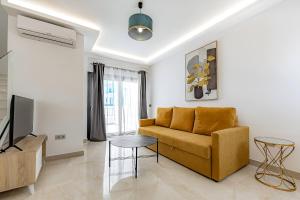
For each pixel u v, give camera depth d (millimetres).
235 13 2455
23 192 1722
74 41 2707
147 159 2727
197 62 3457
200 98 3361
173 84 4238
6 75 2439
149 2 2248
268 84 2289
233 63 2760
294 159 2014
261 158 2342
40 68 2590
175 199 1592
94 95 4137
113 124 4730
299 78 1990
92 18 2650
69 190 1760
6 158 1590
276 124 2197
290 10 2072
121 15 2564
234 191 1728
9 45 2381
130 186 1844
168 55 4301
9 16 2367
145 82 5242
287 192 1700
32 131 2408
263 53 2350
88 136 4129
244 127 2393
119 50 4195
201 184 1882
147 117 5207
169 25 2898
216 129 2555
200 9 2420
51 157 2652
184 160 2367
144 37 2279
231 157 2074
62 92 2770
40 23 2408
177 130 3213
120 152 3127
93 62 4223
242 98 2619
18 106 1866
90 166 2422
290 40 2070
